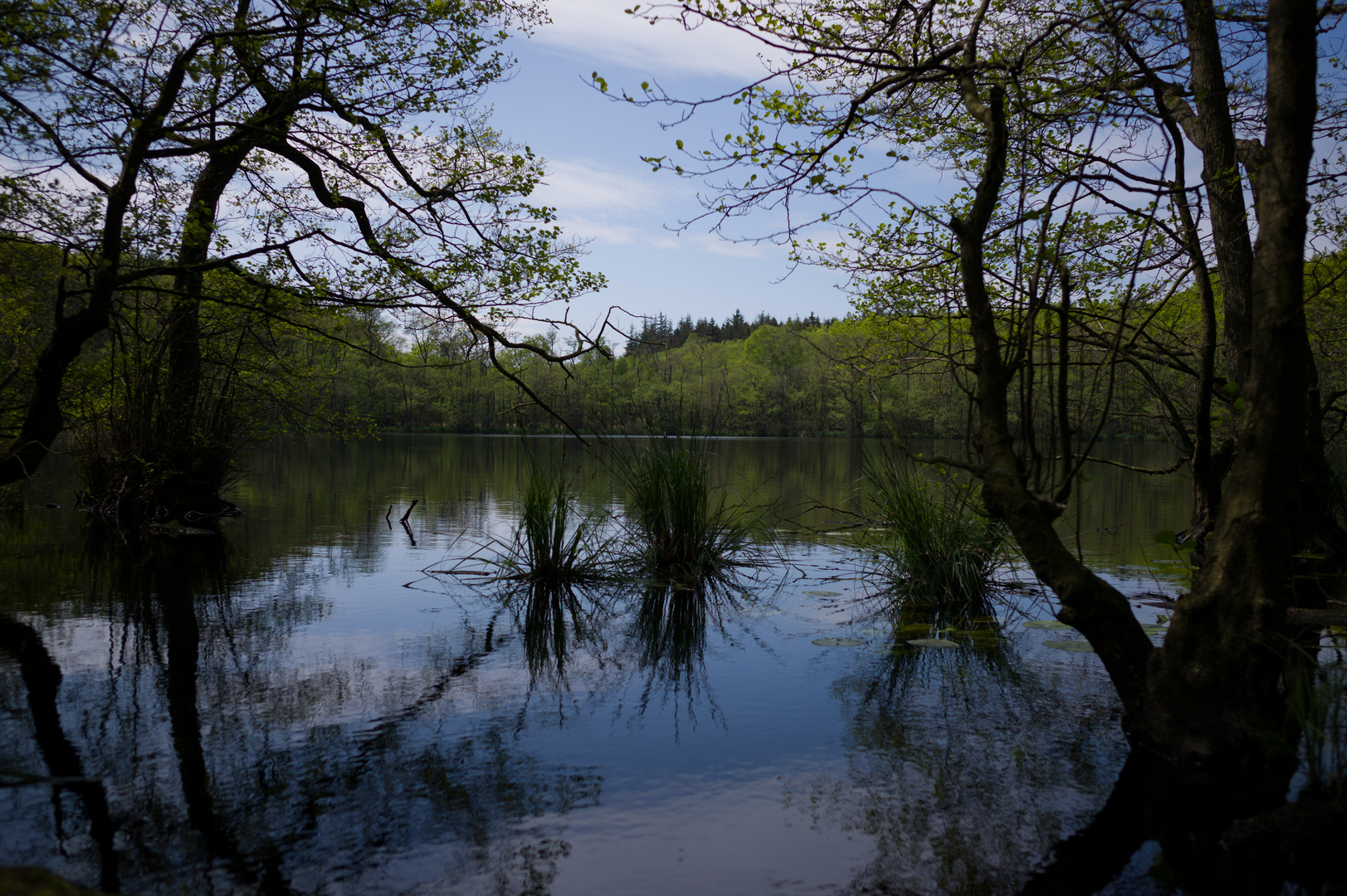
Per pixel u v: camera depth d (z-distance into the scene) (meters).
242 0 5.89
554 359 6.28
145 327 8.36
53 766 2.54
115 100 4.69
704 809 2.30
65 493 11.04
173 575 5.80
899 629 4.49
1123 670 2.77
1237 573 2.56
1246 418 2.58
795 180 3.78
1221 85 5.69
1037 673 3.64
